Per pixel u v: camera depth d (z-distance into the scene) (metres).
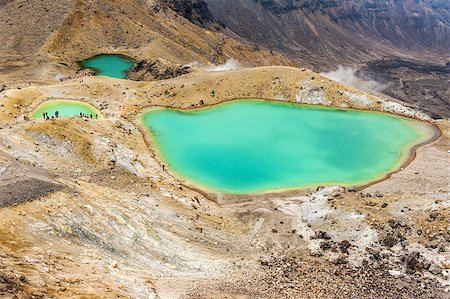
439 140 103.25
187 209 62.81
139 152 87.62
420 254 46.47
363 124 111.69
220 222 62.38
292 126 109.00
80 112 107.88
